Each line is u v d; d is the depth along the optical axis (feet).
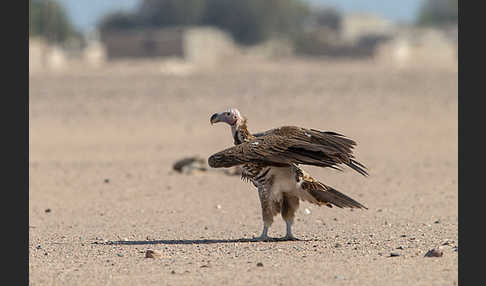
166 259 52.34
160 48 453.17
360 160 115.65
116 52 460.55
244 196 84.38
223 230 65.57
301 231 64.03
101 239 62.23
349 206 58.29
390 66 368.07
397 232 61.52
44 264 51.67
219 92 226.79
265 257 52.01
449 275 45.44
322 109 191.42
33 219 73.15
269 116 180.75
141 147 135.33
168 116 182.91
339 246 55.52
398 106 196.34
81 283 46.09
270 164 56.70
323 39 554.05
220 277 46.29
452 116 177.78
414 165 109.09
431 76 270.05
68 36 577.84
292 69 321.93
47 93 226.38
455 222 65.36
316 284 44.16
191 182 94.99
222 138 146.41
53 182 97.04
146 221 71.10
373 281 44.52
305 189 57.67
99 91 230.68
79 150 132.87
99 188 92.12
